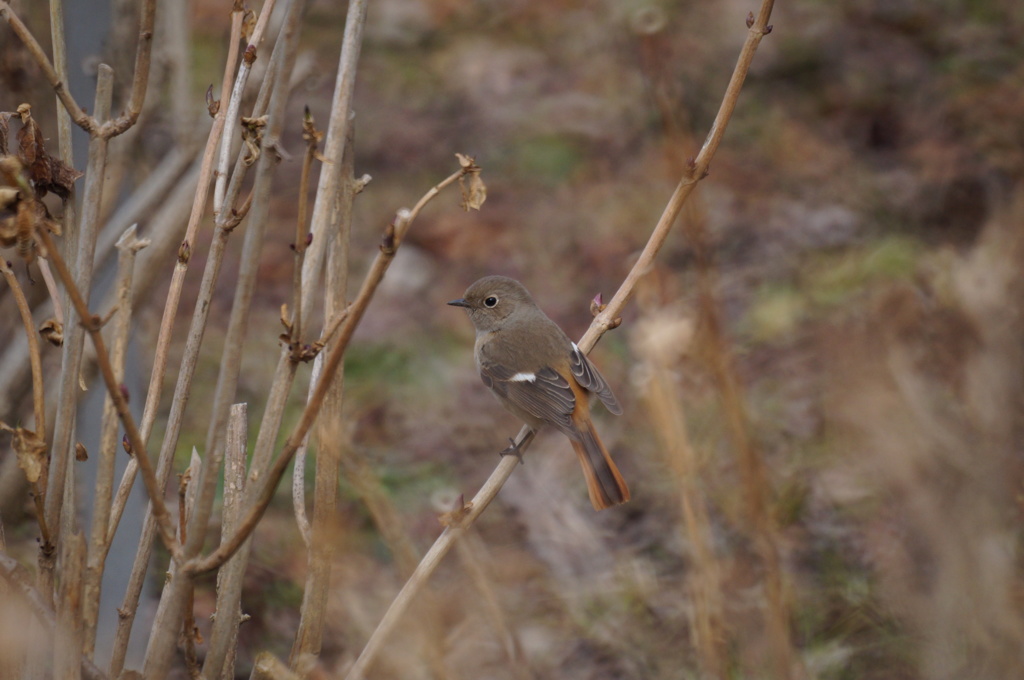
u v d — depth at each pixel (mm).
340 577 7027
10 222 4172
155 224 8836
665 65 7168
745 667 6332
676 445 5551
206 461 4824
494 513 11516
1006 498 5676
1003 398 6000
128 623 5547
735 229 16500
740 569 6934
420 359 14484
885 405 5859
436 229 17406
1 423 4949
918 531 5902
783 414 11406
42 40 8211
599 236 16938
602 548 10781
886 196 16859
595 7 22688
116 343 4953
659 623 9328
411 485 11945
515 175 18781
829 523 9492
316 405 4633
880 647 7531
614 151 18938
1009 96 17656
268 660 5289
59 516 5207
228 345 4773
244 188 18188
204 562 4855
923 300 8578
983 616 5625
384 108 20688
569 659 9094
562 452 12891
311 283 5211
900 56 20094
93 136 5160
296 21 4578
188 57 9547
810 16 21438
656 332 5508
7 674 5074
